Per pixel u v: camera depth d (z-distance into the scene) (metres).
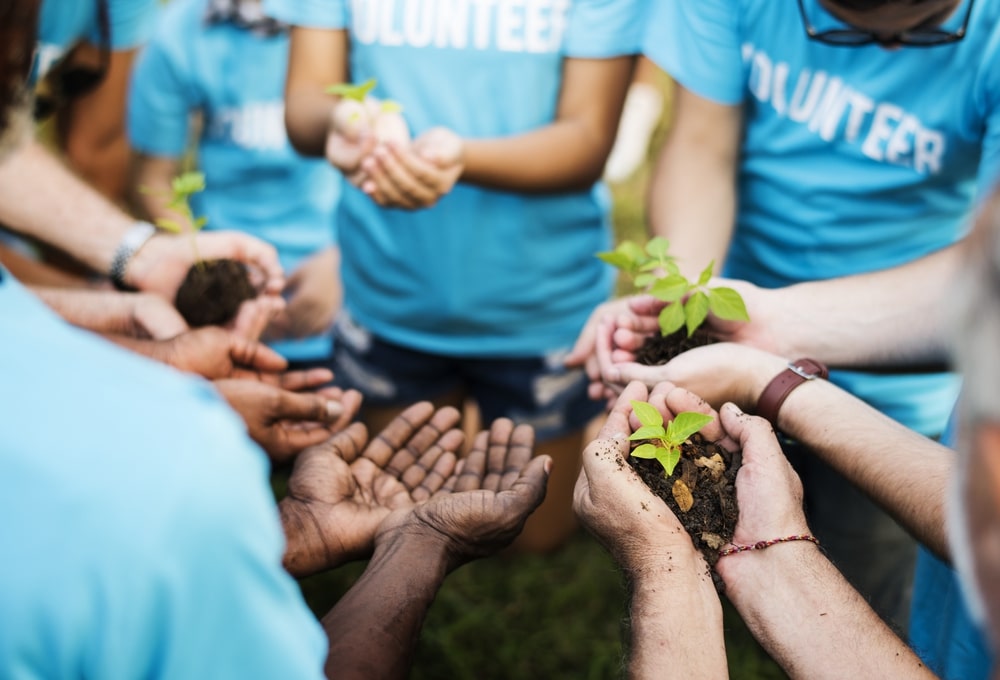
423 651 2.90
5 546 0.82
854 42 2.19
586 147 2.77
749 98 2.49
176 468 0.87
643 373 2.04
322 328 3.34
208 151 3.24
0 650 0.82
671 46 2.53
